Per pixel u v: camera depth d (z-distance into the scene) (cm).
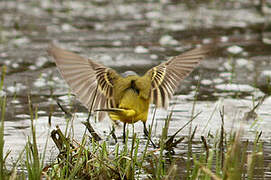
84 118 1159
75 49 1867
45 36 2080
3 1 2803
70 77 748
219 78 1542
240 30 2177
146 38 2061
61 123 1114
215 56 1792
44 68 1664
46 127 1083
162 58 1753
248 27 2228
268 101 1274
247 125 1073
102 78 790
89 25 2297
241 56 1781
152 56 1783
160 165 764
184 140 988
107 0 2878
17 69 1639
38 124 1103
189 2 2791
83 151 819
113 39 2047
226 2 2764
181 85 1480
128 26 2277
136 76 811
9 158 885
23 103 1287
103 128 1085
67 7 2670
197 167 714
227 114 1146
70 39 2042
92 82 778
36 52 1848
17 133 1036
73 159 820
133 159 768
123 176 762
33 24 2284
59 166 788
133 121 804
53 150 936
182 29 2209
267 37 2050
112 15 2502
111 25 2300
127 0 2870
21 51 1861
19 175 805
